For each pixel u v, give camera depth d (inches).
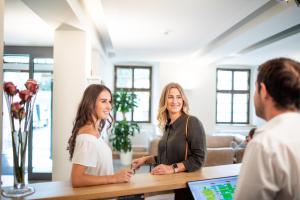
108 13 119.8
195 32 153.3
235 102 319.0
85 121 55.0
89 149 51.1
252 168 31.4
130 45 195.6
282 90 32.7
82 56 123.3
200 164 61.4
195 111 283.6
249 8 111.9
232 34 163.6
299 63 34.0
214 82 285.3
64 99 122.0
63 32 123.3
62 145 121.3
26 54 183.6
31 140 180.7
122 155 243.6
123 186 50.4
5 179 152.8
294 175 29.8
